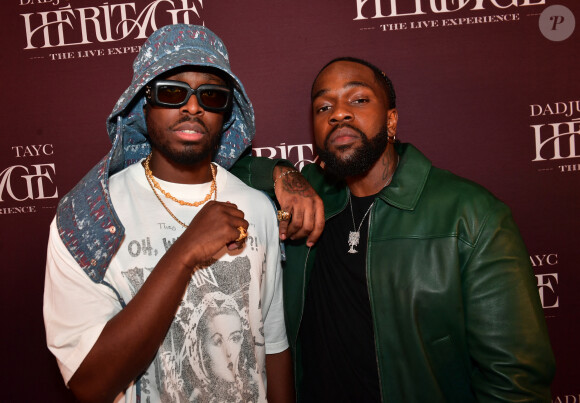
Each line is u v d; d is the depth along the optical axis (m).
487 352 0.99
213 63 0.95
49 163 1.77
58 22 1.73
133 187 1.03
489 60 1.72
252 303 1.06
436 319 1.05
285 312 1.27
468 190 1.08
